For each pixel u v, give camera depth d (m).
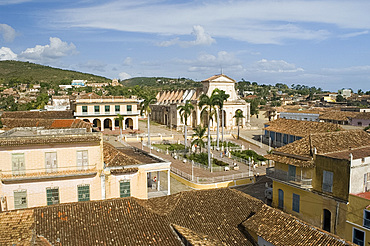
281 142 62.00
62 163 27.66
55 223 19.59
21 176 26.41
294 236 19.56
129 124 89.19
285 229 20.33
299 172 29.70
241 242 20.89
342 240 18.06
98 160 28.58
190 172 45.19
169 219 21.59
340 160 25.75
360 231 23.86
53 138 27.02
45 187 27.23
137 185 30.27
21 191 26.70
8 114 72.56
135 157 36.16
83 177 28.12
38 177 26.61
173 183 41.38
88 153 28.28
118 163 30.27
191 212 22.83
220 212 23.36
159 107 106.62
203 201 24.22
